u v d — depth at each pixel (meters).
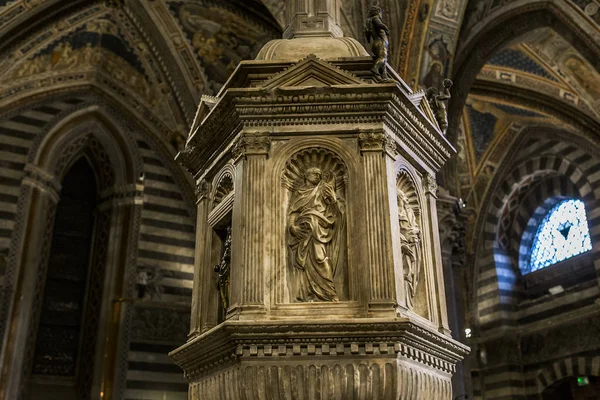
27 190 12.58
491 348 17.42
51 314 12.72
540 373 16.45
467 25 11.30
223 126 3.44
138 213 13.39
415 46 10.88
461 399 10.41
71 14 12.54
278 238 3.04
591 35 10.79
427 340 2.96
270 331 2.74
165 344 12.62
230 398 2.82
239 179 3.22
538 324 16.81
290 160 3.23
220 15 12.62
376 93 3.21
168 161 14.07
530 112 16.27
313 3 4.08
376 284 2.87
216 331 2.84
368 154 3.16
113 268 12.86
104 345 12.19
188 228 13.78
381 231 2.97
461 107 11.30
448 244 10.67
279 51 3.67
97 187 13.96
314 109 3.24
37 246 12.36
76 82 13.76
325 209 3.14
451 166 11.10
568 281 16.44
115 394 11.88
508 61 14.26
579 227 16.59
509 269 17.97
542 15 11.41
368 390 2.72
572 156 16.38
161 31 12.72
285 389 2.73
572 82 13.45
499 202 18.09
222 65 13.25
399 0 11.02
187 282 13.34
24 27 12.30
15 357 11.46
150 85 13.67
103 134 13.78
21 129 13.02
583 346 15.47
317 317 2.85
